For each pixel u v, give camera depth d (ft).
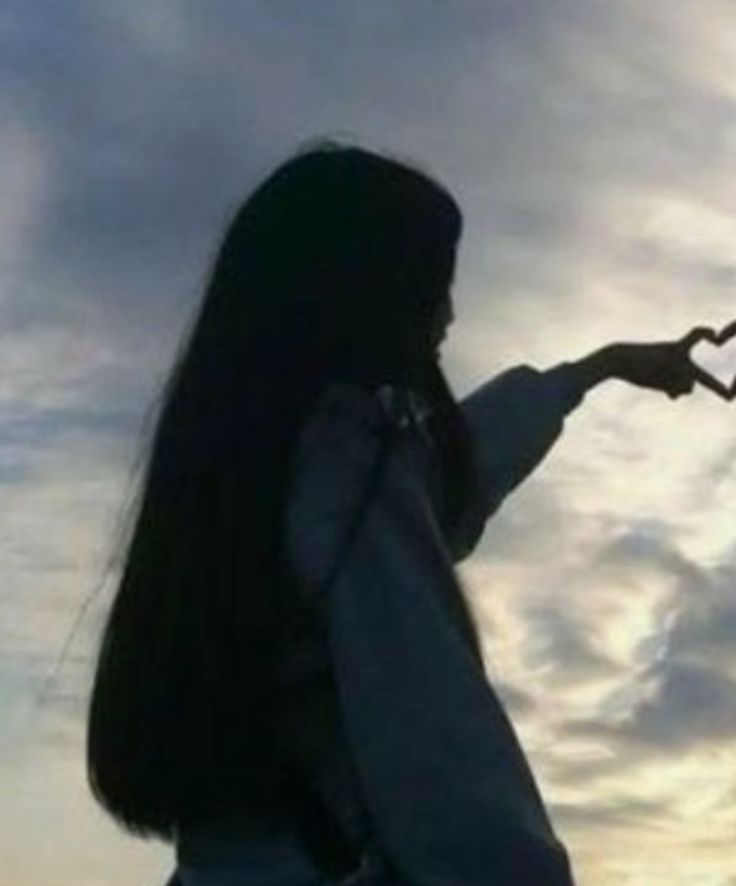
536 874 6.00
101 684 6.62
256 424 6.52
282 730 6.38
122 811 6.56
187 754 6.44
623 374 7.84
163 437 6.66
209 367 6.65
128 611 6.60
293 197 6.78
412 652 6.21
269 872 6.38
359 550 6.33
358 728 6.17
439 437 6.68
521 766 6.13
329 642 6.31
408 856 6.08
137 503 6.67
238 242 6.78
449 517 6.70
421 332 6.75
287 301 6.66
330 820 6.33
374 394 6.54
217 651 6.44
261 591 6.41
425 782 6.09
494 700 6.19
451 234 6.82
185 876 6.51
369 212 6.75
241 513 6.45
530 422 7.63
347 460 6.44
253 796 6.39
